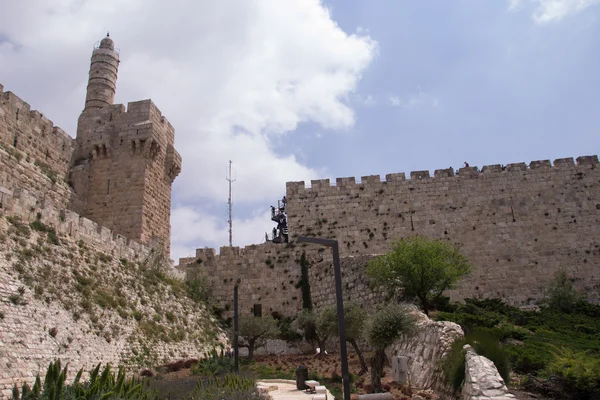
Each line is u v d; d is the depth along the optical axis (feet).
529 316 111.45
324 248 147.33
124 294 96.89
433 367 68.08
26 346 65.87
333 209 154.92
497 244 148.25
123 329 90.07
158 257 121.80
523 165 155.02
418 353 76.43
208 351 114.01
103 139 140.05
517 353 65.00
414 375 73.77
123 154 139.54
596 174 151.64
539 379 56.95
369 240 151.02
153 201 140.36
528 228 148.87
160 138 146.51
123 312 92.53
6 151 109.50
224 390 58.23
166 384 64.08
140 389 52.70
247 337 116.98
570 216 148.77
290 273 145.07
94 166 139.95
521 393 54.90
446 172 156.25
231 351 114.83
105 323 85.71
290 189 158.10
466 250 148.56
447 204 153.07
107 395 46.55
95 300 86.12
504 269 145.79
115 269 99.71
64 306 77.51
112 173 138.31
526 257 146.30
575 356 60.95
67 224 89.71
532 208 150.51
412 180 156.04
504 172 154.61
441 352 66.80
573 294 129.59
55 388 45.29
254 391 58.95
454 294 140.36
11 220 76.59
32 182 116.37
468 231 150.20
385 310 73.72
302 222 154.20
